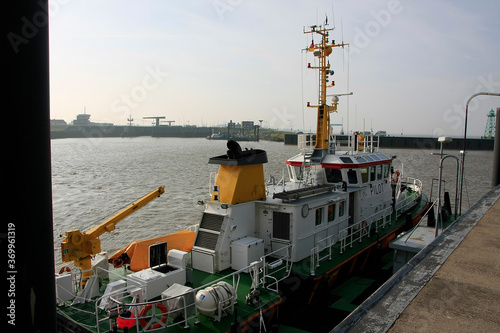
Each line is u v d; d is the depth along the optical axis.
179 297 7.20
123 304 6.64
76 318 7.45
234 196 9.84
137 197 28.98
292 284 9.06
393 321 3.65
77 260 8.66
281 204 10.16
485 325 3.60
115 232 20.28
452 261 5.29
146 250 9.86
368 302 4.05
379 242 12.75
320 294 9.80
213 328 7.03
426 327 3.55
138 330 6.71
